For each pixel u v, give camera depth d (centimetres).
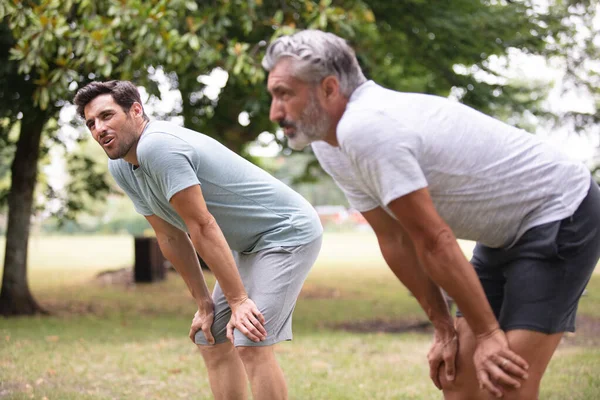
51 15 748
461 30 1088
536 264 258
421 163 247
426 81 1300
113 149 326
